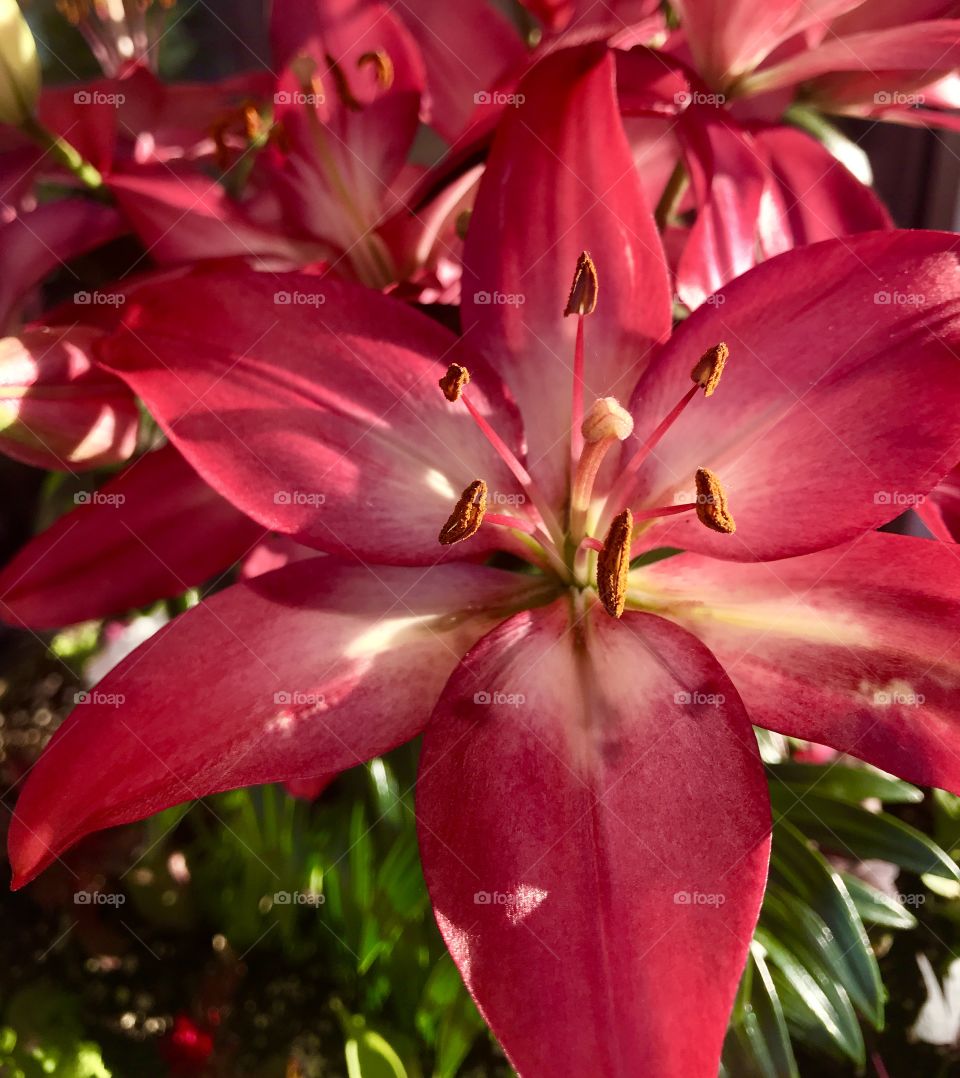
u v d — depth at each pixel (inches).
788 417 5.7
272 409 5.6
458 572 6.2
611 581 5.6
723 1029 4.5
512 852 5.0
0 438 6.4
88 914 9.8
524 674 5.5
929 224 11.5
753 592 5.9
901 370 5.5
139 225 7.2
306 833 8.5
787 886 6.3
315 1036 8.9
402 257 7.3
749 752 5.2
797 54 7.1
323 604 5.8
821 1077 7.8
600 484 6.2
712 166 6.4
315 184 7.4
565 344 6.3
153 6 9.3
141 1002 9.4
